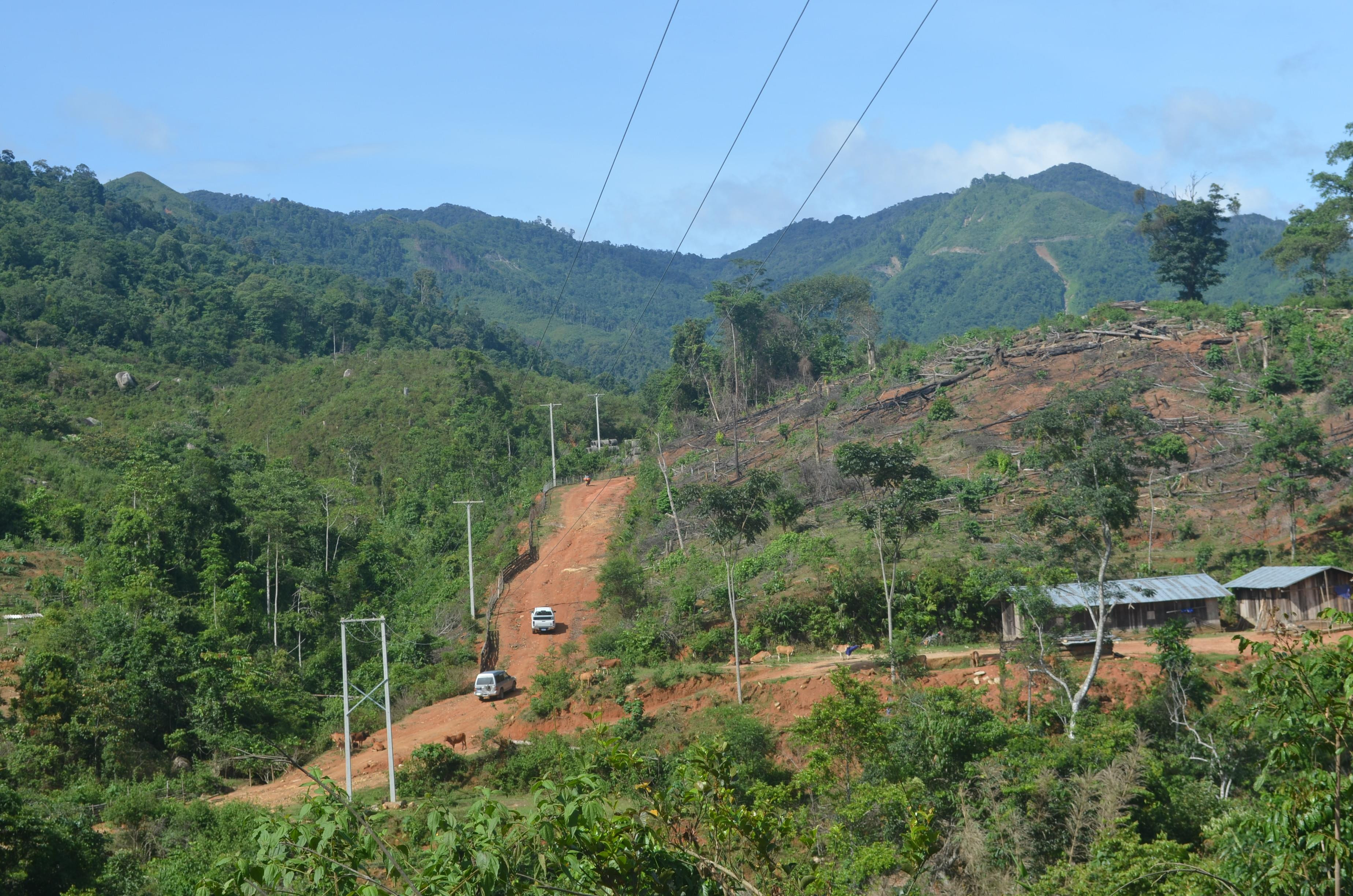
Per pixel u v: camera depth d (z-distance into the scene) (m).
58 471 97.19
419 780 46.25
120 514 74.56
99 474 96.31
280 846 7.90
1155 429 50.31
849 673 37.00
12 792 32.41
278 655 66.69
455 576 86.44
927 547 63.22
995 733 33.31
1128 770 28.19
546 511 97.56
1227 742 35.41
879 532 54.38
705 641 56.81
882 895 23.33
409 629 75.56
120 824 39.41
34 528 82.38
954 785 30.52
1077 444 42.91
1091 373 88.56
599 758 13.96
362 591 85.88
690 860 9.89
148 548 73.44
